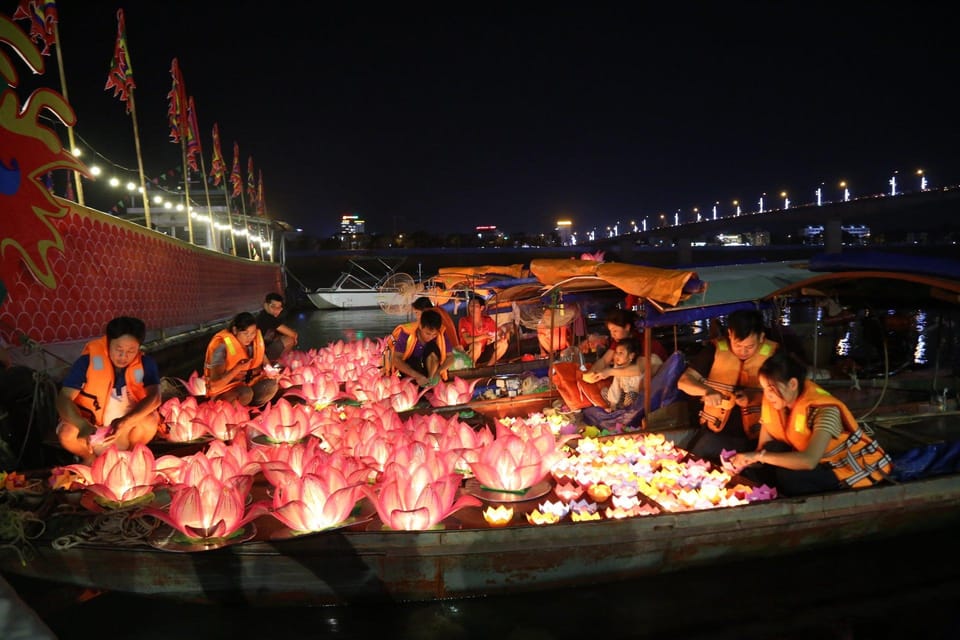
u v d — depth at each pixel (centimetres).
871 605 334
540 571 340
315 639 311
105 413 480
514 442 406
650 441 498
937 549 384
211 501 341
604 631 313
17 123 766
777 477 420
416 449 397
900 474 425
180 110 1852
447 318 877
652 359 584
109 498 386
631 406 583
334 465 385
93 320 1018
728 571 362
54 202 838
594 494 404
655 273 518
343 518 357
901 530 387
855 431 399
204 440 542
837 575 359
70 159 841
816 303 697
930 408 572
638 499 405
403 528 347
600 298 798
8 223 754
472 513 384
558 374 638
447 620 325
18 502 377
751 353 471
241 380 681
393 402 633
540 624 320
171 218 2458
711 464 470
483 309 1001
